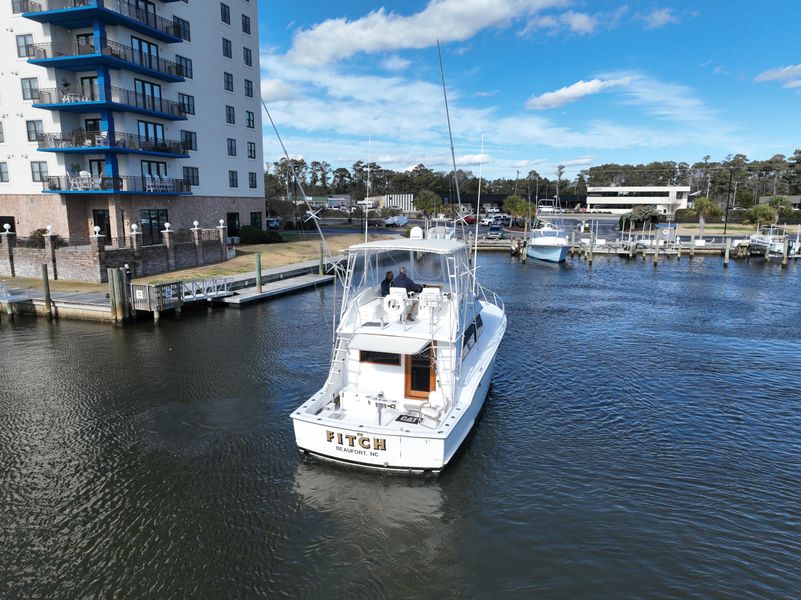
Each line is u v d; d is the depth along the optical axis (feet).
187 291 83.87
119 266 94.73
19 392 48.60
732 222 301.63
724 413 44.09
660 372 54.24
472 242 175.22
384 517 29.99
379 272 43.57
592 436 39.81
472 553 27.07
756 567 26.11
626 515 30.14
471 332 45.70
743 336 68.95
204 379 52.06
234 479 33.81
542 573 25.66
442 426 32.86
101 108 111.14
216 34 142.51
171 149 125.70
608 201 406.21
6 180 120.37
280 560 26.55
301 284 101.14
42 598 23.93
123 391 48.91
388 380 38.17
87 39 115.55
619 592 24.44
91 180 112.27
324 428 33.76
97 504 31.14
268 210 233.14
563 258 155.02
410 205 345.92
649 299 96.32
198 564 26.22
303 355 60.18
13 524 29.27
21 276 97.45
